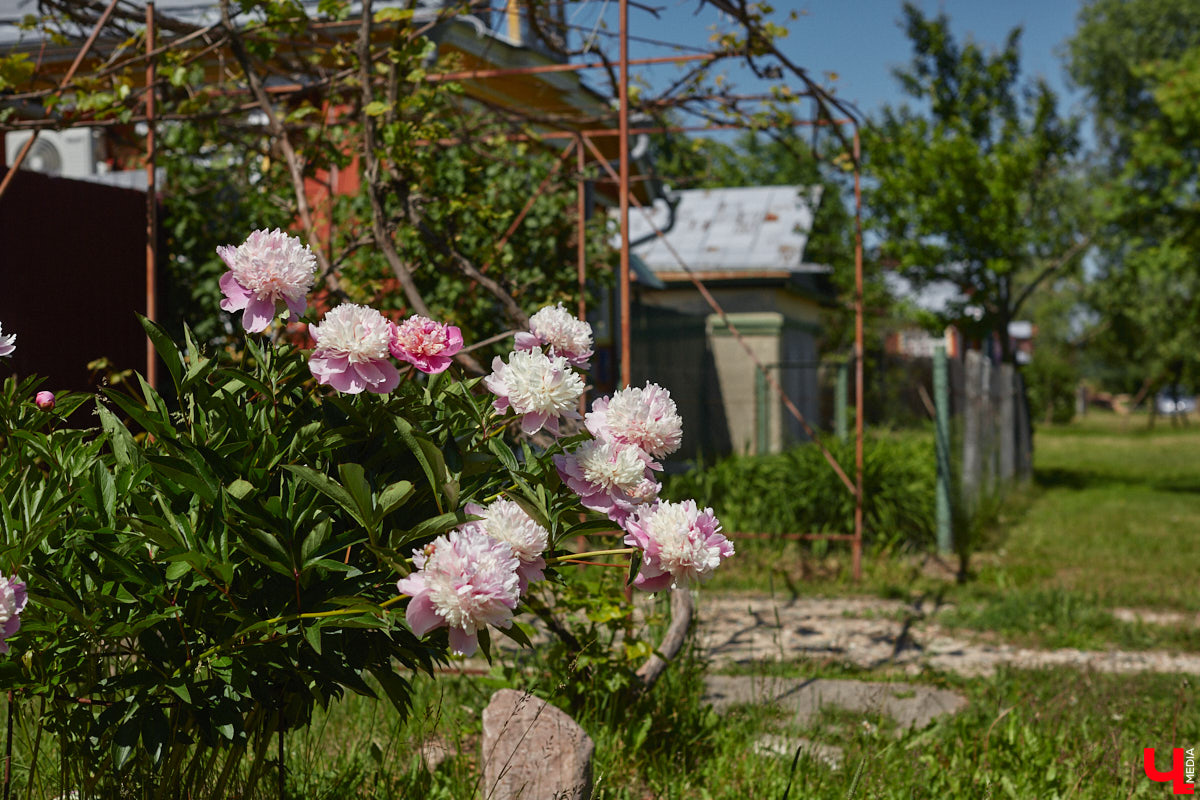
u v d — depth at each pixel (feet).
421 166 19.27
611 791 13.62
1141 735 17.49
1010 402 54.44
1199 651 24.49
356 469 7.01
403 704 8.30
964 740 16.47
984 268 62.39
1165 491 63.31
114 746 7.84
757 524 35.58
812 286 67.82
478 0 20.85
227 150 28.22
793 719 16.78
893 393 76.79
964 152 60.95
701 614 27.25
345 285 25.18
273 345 8.71
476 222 27.22
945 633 26.05
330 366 7.73
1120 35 109.60
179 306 28.04
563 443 8.09
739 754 15.48
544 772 11.98
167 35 25.22
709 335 57.36
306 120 26.43
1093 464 85.87
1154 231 64.80
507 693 13.00
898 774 14.94
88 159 36.19
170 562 7.85
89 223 21.71
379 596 8.02
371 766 13.14
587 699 15.26
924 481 38.91
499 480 8.30
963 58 66.64
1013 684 19.90
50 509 7.91
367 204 26.07
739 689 20.07
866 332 75.20
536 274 28.89
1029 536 42.39
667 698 16.38
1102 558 36.91
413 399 8.59
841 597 30.22
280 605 7.83
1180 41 110.22
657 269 59.16
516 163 29.30
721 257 63.41
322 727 13.20
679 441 8.07
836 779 14.69
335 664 7.84
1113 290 92.32
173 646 7.91
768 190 70.79
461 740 14.80
